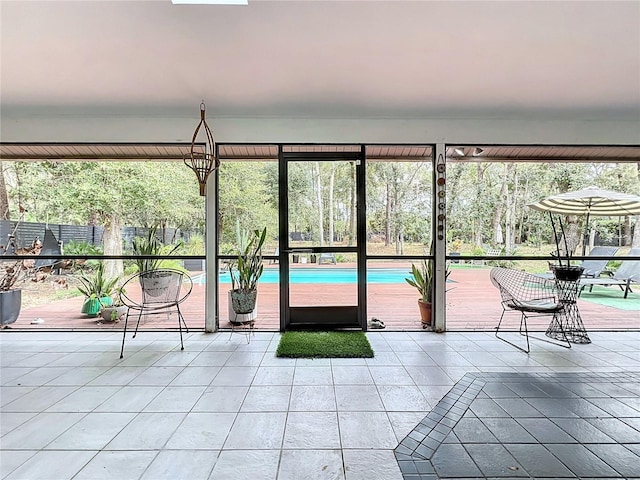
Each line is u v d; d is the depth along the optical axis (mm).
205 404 2273
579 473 1622
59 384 2584
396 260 4109
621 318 4453
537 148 4090
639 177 4383
